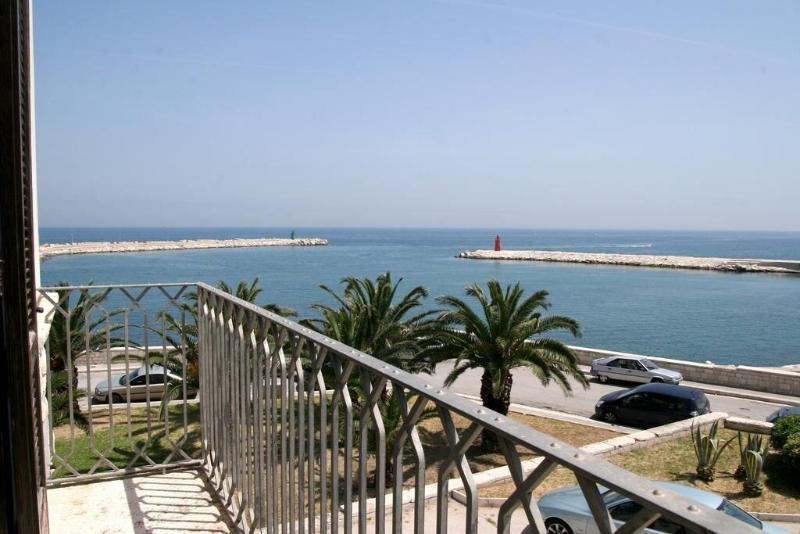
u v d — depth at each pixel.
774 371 26.78
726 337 50.97
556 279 96.56
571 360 18.02
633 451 14.59
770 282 91.62
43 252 154.75
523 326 18.11
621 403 20.23
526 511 1.30
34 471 2.48
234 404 3.66
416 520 1.72
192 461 4.84
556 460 1.20
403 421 1.79
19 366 2.41
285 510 2.78
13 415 2.42
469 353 17.92
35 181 4.52
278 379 2.94
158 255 156.00
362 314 17.14
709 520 0.94
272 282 91.19
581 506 5.57
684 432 15.70
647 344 48.62
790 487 12.14
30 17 3.85
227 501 3.84
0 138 2.31
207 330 4.55
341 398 2.22
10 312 2.39
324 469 2.34
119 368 23.75
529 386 28.30
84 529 3.76
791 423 13.79
